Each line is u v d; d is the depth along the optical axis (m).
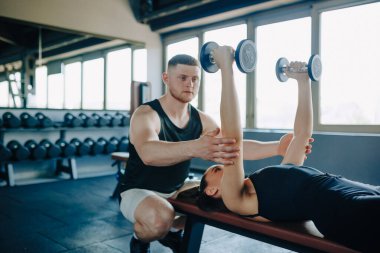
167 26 5.44
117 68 5.58
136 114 1.49
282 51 4.46
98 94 5.42
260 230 1.17
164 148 1.22
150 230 1.42
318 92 4.04
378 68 3.58
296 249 1.08
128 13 5.60
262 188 1.17
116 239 2.33
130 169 1.60
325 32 4.02
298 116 1.42
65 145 4.61
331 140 3.74
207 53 1.21
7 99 4.54
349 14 3.81
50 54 4.90
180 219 1.72
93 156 5.12
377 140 3.40
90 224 2.66
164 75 1.58
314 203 1.02
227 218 1.26
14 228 2.56
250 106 4.81
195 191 1.55
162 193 1.62
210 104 5.41
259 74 4.72
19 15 4.50
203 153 1.11
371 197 0.91
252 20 4.73
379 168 3.38
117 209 3.12
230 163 1.08
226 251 2.13
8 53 4.53
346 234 0.93
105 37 5.35
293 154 1.39
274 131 4.39
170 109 1.57
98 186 4.20
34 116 4.62
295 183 1.09
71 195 3.70
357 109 3.78
